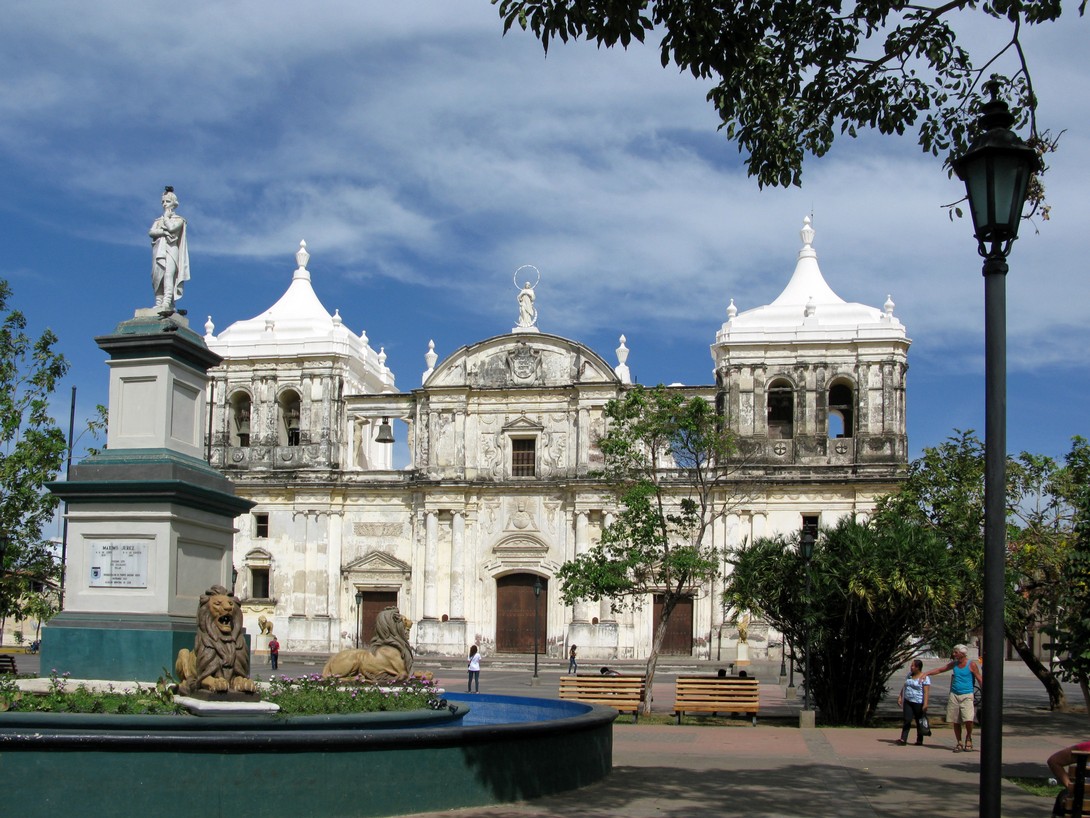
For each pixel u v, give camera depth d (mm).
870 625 38281
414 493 81312
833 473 75562
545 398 80188
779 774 24531
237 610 20156
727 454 50875
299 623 80625
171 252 25828
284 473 82125
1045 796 22062
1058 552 42219
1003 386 13820
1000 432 13719
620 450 46594
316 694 21344
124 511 23859
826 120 23312
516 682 61594
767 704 47000
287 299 87188
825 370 76875
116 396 24922
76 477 24219
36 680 22391
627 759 26969
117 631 23297
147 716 18109
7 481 42469
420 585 80125
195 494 24281
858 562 37469
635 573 45812
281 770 17312
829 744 31344
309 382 82562
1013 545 43500
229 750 17031
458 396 81000
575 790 21625
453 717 22062
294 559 81562
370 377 89562
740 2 21109
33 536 43188
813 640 37906
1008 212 13992
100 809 16562
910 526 40500
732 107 22703
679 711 38062
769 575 39531
